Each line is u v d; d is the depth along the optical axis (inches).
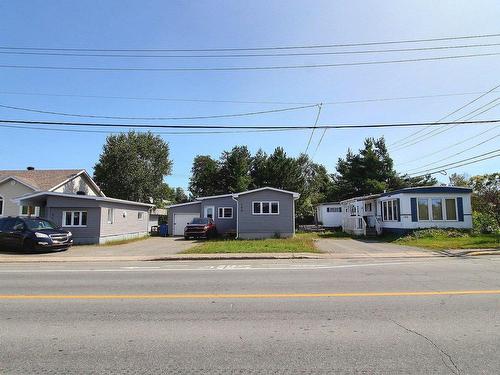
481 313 273.0
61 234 858.8
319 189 2679.6
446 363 186.1
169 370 181.6
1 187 1266.0
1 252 845.8
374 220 1360.7
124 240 1184.8
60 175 1480.1
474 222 1136.8
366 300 317.1
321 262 615.5
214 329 243.1
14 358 198.7
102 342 221.5
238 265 577.3
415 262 597.6
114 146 2242.9
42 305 312.5
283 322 256.7
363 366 183.6
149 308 298.8
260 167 2245.3
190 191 2709.2
